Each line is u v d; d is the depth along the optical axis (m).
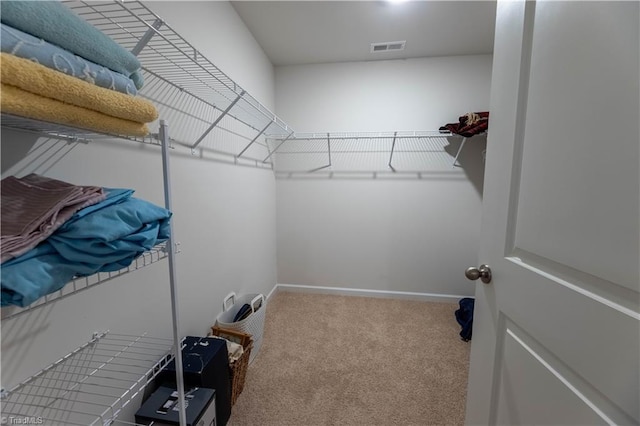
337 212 2.61
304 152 2.58
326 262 2.69
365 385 1.52
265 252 2.42
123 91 0.63
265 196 2.38
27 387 0.70
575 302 0.54
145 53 1.06
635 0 0.42
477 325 0.93
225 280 1.72
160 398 1.03
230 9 1.65
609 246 0.47
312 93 2.49
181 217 1.28
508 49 0.76
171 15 1.15
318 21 1.83
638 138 0.42
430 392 1.47
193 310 1.40
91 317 0.87
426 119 2.38
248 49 1.92
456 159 2.38
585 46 0.51
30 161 0.69
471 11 1.73
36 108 0.46
